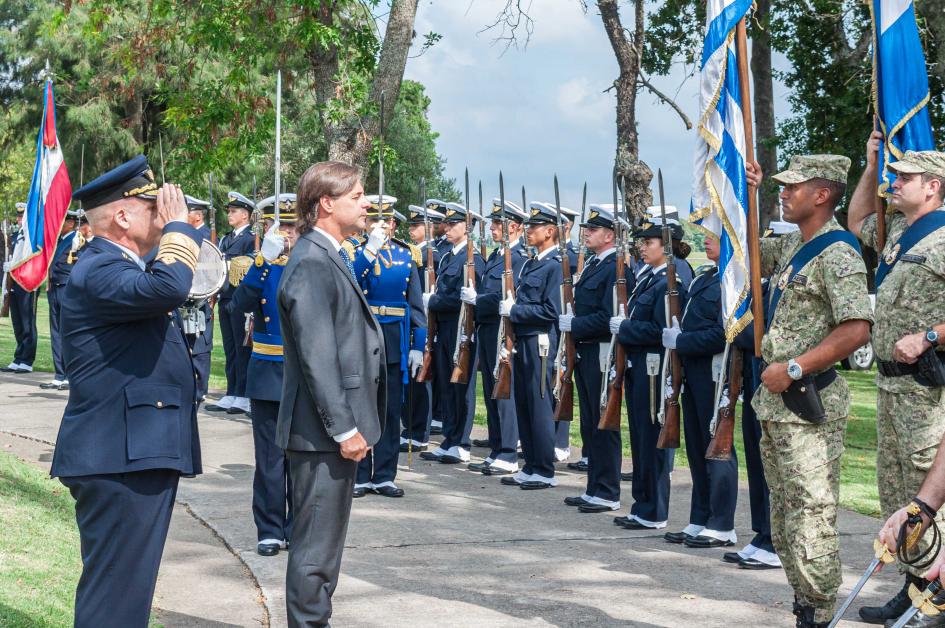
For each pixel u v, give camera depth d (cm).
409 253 797
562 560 605
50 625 435
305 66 1462
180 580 554
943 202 480
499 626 485
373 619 493
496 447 900
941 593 311
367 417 424
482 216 952
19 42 3403
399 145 3381
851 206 543
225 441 979
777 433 446
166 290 362
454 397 953
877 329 480
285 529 613
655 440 682
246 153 1560
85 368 371
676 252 695
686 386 641
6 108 3625
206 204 1129
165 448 373
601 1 1684
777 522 463
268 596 526
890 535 312
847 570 588
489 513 730
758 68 2425
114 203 382
